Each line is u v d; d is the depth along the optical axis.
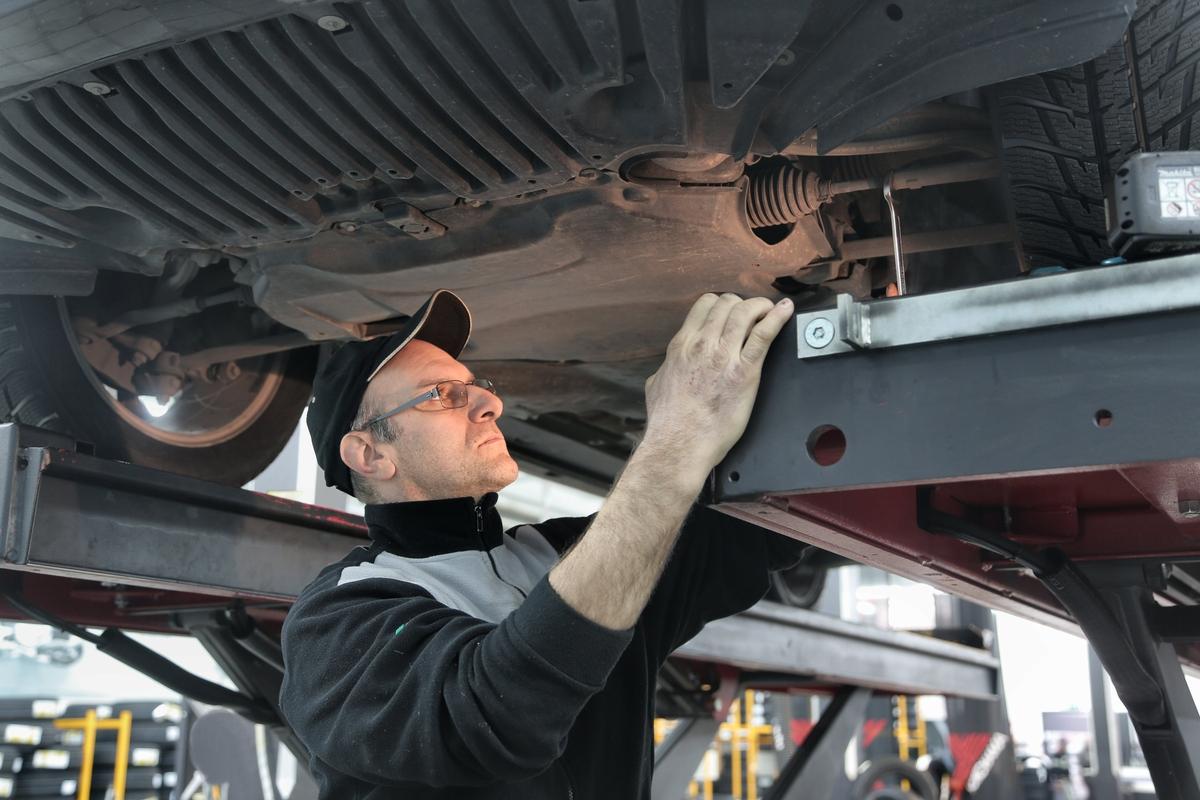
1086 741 7.68
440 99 1.35
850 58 1.26
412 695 1.09
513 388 2.48
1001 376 1.02
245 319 2.50
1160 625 1.78
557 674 1.03
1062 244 1.49
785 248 1.77
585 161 1.45
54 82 1.41
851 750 7.14
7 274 1.82
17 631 7.39
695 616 1.49
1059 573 1.53
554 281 1.77
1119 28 1.14
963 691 4.75
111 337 2.34
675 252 1.69
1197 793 1.63
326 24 1.27
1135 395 0.96
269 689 2.56
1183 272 0.95
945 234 1.77
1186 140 1.34
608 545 1.06
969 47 1.20
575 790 1.26
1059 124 1.38
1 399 2.02
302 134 1.43
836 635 3.81
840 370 1.09
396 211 1.58
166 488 1.90
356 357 1.50
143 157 1.51
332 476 1.51
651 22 1.21
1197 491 1.27
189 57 1.35
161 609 2.62
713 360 1.11
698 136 1.40
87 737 5.24
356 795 1.23
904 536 1.53
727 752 8.18
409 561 1.33
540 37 1.25
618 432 3.04
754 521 1.30
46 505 1.72
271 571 2.13
